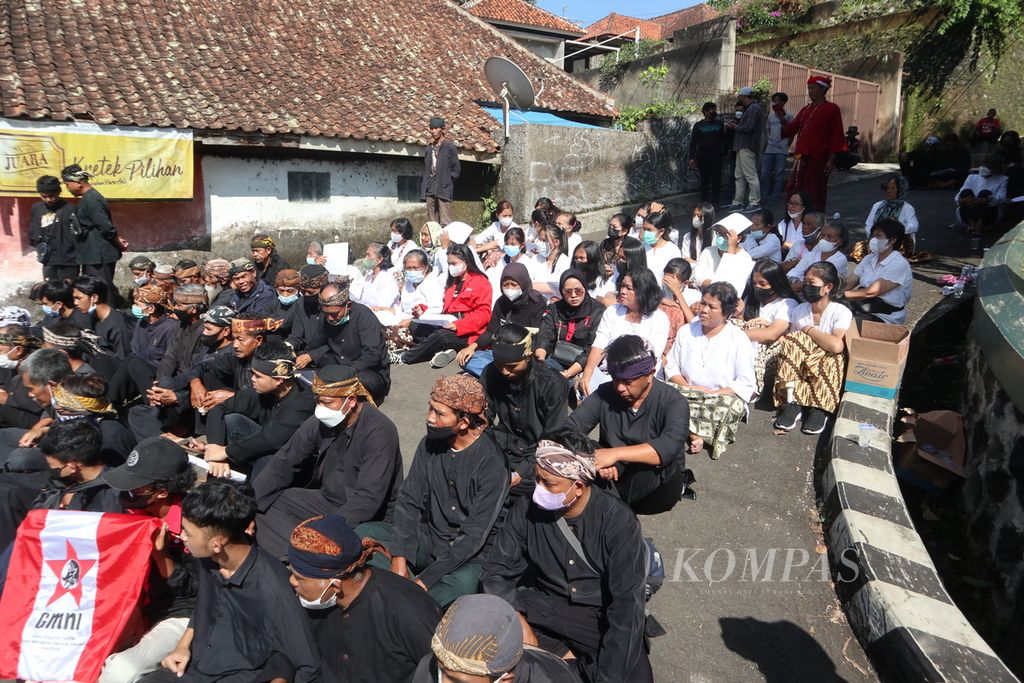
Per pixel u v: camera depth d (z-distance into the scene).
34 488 4.25
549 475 3.01
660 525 4.74
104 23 12.05
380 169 13.30
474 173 13.84
